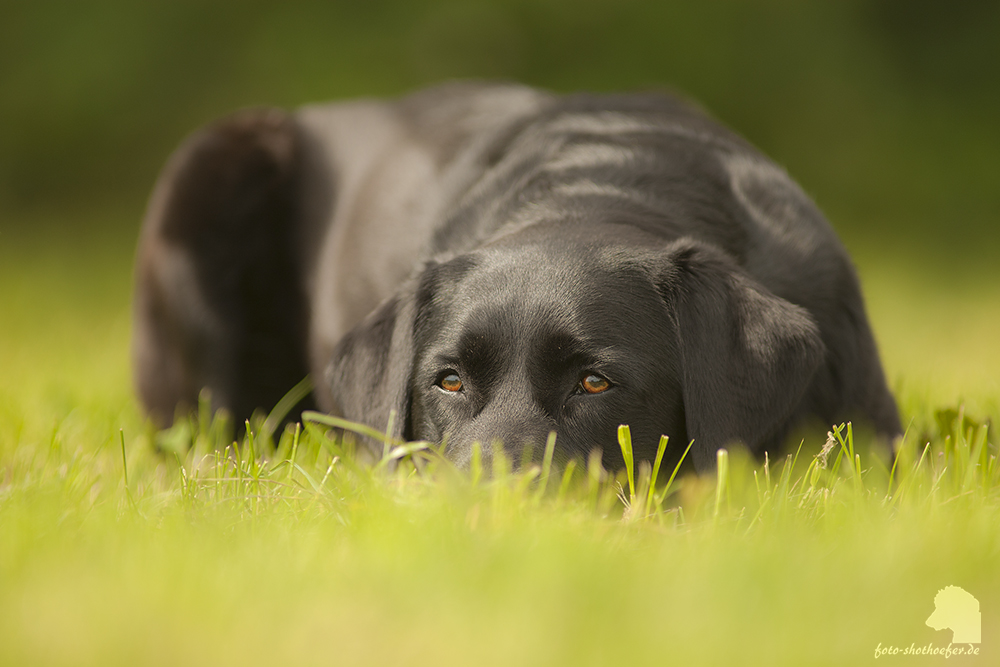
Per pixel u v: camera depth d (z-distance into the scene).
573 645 3.50
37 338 13.39
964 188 27.53
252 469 5.55
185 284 9.42
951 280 21.20
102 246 24.25
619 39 27.16
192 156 9.78
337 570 4.18
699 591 3.91
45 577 4.18
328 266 8.76
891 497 5.47
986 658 3.58
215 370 9.45
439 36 26.73
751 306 5.42
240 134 9.84
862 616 3.78
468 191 7.61
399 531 4.49
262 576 4.11
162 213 9.67
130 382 10.30
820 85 27.64
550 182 6.91
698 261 5.55
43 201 27.62
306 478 5.56
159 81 27.23
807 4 27.62
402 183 8.48
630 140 7.26
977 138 27.69
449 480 4.76
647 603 3.85
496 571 4.05
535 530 4.42
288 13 26.94
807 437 6.01
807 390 6.07
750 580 3.98
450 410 5.45
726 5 27.27
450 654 3.49
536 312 5.34
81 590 4.01
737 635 3.60
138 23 27.05
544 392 5.25
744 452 5.18
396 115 9.59
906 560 4.21
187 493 5.35
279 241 9.55
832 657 3.49
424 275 5.87
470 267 5.75
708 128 7.64
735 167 7.07
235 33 27.02
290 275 9.52
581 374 5.28
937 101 28.00
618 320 5.37
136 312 9.77
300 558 4.36
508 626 3.62
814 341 5.38
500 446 4.89
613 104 8.05
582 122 7.75
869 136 27.86
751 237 6.50
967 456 5.77
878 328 13.52
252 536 4.66
